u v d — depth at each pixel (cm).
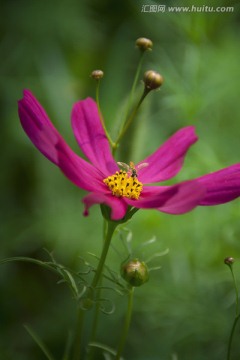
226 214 52
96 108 36
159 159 36
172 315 52
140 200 32
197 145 55
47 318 56
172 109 58
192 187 30
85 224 58
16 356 52
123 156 41
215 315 51
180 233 53
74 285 33
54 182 62
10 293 58
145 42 36
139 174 36
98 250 56
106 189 34
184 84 54
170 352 50
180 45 63
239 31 63
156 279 53
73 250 58
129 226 54
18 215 62
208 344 51
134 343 52
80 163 35
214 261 53
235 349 49
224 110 59
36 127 32
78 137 36
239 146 58
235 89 58
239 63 58
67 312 55
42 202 62
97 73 36
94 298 34
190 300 52
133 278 33
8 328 56
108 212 32
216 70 57
